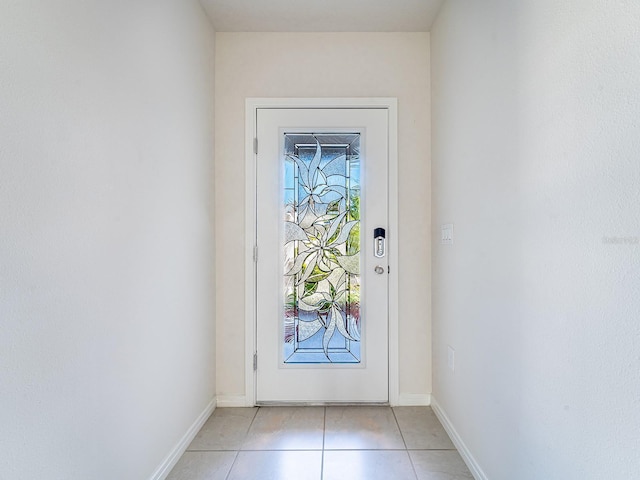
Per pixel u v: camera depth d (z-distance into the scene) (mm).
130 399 1301
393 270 2262
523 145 1172
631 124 757
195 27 1925
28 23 875
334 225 2291
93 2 1104
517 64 1209
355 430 1953
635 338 751
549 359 1034
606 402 825
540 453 1080
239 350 2268
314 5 2018
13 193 842
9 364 833
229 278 2270
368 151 2277
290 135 2291
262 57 2277
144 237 1399
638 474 746
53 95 951
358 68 2277
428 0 1977
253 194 2270
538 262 1089
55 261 961
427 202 2266
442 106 2020
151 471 1451
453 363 1837
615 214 798
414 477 1562
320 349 2285
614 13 801
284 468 1626
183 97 1767
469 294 1627
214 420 2070
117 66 1226
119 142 1237
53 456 952
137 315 1348
